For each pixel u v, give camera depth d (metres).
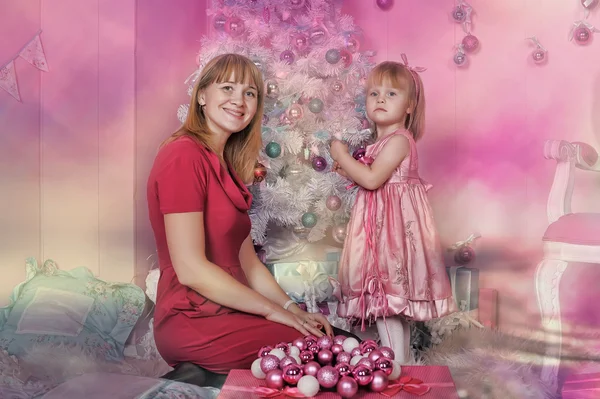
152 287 2.35
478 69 3.19
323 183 2.35
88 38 2.59
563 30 3.08
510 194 3.17
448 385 1.21
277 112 2.37
